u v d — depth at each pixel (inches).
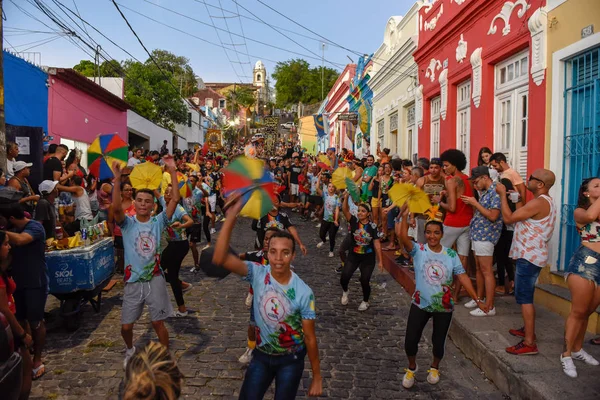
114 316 248.4
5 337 121.6
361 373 191.9
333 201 416.8
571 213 239.9
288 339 125.8
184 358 198.1
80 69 1075.9
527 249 185.0
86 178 410.6
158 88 1127.0
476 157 348.2
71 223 315.0
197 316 250.4
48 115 547.5
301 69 2118.6
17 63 483.5
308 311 125.0
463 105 385.7
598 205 161.5
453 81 394.0
